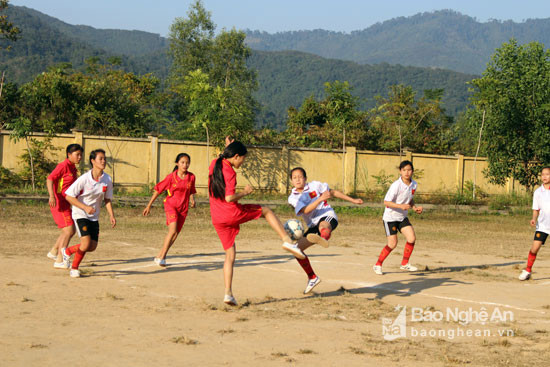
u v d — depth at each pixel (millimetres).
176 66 46625
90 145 22812
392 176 27422
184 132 28062
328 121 32031
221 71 46031
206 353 4613
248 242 12984
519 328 5875
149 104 42625
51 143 22391
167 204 9094
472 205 26562
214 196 6367
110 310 6070
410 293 7590
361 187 26922
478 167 29250
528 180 27219
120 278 7988
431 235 16141
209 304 6512
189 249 11398
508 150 26562
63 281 7598
